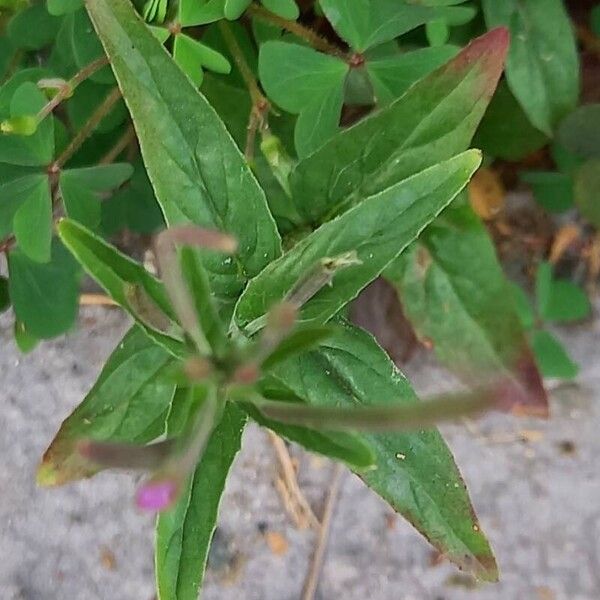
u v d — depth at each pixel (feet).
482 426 0.85
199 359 0.36
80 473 0.51
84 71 0.58
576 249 0.84
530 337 0.79
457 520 0.54
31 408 0.84
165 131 0.47
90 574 0.84
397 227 0.47
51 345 0.84
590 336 0.85
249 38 0.66
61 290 0.65
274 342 0.36
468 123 0.51
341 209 0.54
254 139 0.62
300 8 0.71
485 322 0.59
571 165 0.74
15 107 0.57
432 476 0.54
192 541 0.48
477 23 0.70
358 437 0.42
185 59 0.58
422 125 0.51
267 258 0.50
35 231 0.59
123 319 0.84
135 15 0.45
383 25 0.58
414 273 0.60
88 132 0.60
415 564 0.85
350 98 0.65
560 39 0.67
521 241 0.84
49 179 0.60
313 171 0.53
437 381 0.83
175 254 0.36
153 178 0.47
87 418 0.50
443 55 0.59
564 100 0.68
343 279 0.48
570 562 0.85
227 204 0.49
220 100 0.65
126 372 0.51
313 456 0.85
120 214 0.69
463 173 0.46
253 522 0.85
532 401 0.59
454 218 0.59
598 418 0.85
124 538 0.85
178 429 0.44
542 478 0.85
